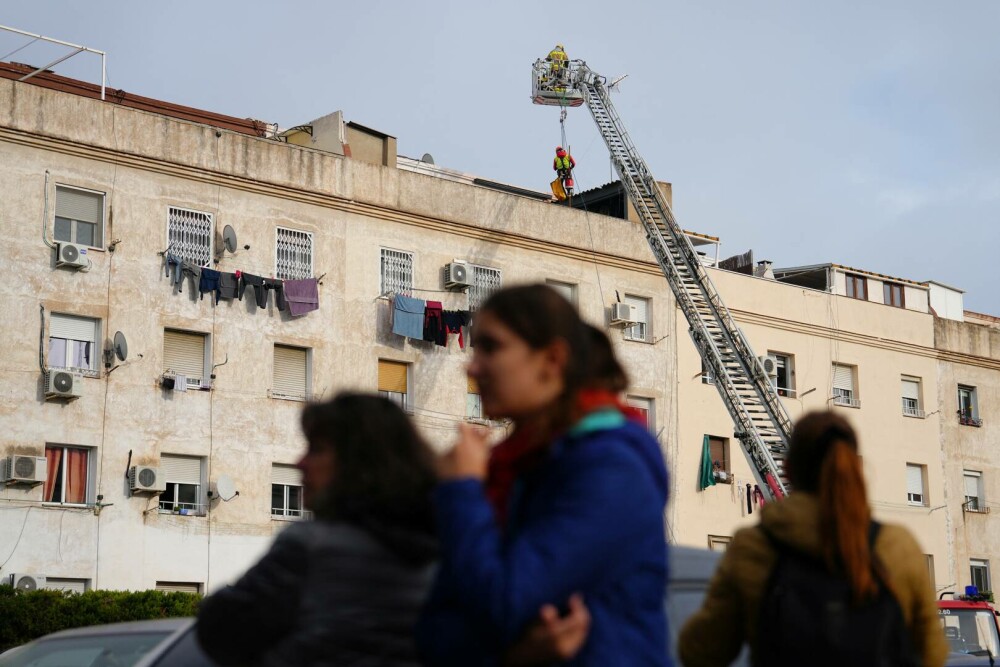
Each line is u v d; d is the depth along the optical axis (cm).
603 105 4353
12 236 3120
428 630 334
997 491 4934
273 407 3422
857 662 431
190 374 3325
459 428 354
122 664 581
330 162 3625
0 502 3000
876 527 455
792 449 470
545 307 354
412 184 3772
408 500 403
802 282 5047
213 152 3428
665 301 4212
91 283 3203
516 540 329
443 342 3694
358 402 414
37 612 2777
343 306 3584
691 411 4172
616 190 4556
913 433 4722
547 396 353
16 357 3083
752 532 463
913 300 4906
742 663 588
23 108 3167
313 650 388
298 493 3441
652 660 335
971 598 2919
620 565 329
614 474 331
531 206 4003
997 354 5031
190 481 3284
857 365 4616
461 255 3841
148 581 3159
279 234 3516
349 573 392
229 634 404
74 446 3133
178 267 3322
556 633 320
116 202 3272
